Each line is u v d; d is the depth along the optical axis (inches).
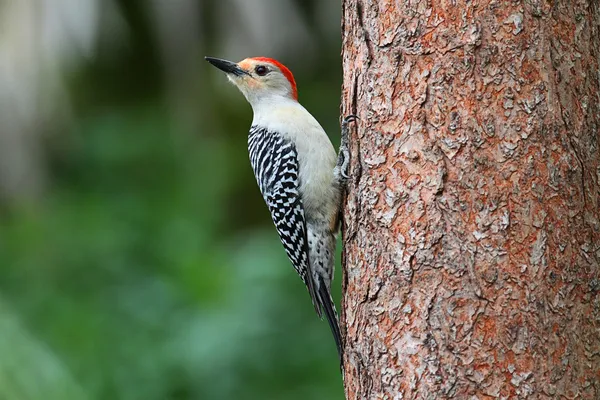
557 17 270.8
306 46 647.8
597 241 271.0
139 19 713.0
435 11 275.4
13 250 639.8
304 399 521.7
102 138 732.7
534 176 265.6
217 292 596.4
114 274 629.0
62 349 552.4
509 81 268.1
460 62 271.6
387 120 285.0
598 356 267.7
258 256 589.6
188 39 628.4
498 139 267.9
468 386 265.7
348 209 304.8
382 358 281.7
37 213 652.7
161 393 530.9
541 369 262.1
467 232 268.4
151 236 665.0
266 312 552.4
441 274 270.8
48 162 666.8
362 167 294.0
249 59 401.4
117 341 564.4
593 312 268.1
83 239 647.1
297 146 359.6
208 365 536.7
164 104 749.9
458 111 271.6
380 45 287.7
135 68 746.2
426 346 271.6
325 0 653.9
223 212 708.7
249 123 722.8
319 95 685.3
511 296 263.9
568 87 270.5
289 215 357.1
